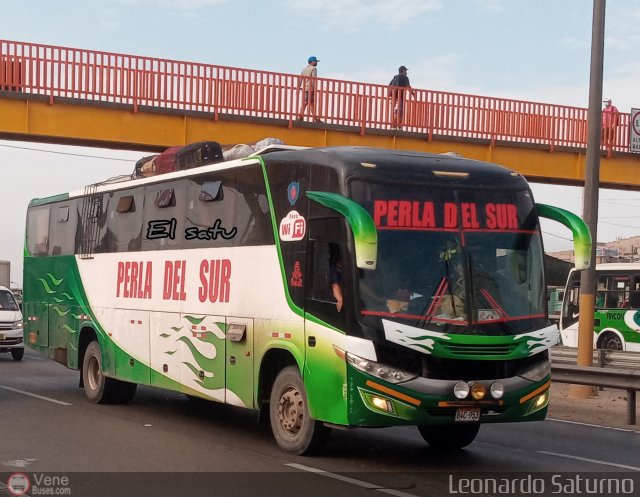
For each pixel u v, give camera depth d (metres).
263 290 11.77
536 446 12.45
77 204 17.48
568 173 30.00
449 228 10.55
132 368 15.05
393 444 12.31
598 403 18.30
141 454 11.06
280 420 11.36
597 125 19.12
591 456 11.63
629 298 30.28
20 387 18.73
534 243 10.94
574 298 32.59
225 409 15.80
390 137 27.56
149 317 14.56
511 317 10.45
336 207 10.17
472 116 28.59
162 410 15.49
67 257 17.62
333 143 26.89
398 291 10.20
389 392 9.92
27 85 24.19
